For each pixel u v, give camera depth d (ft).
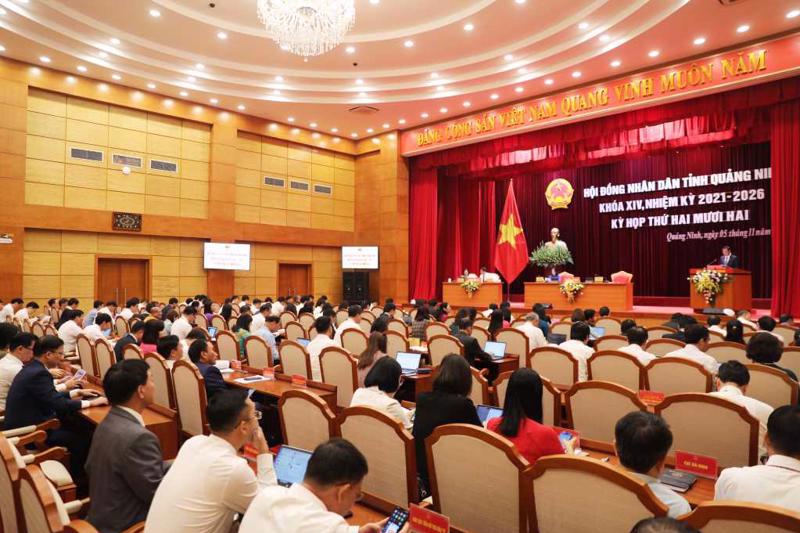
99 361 18.86
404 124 52.90
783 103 34.12
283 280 54.29
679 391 13.57
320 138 55.72
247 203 50.83
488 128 47.21
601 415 10.67
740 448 9.05
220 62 41.34
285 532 5.01
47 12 33.19
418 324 26.08
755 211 46.52
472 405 9.38
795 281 33.68
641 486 5.34
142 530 7.48
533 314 23.84
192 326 26.23
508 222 59.06
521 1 32.09
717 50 34.68
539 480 6.19
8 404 13.03
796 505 5.82
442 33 36.45
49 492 5.94
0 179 37.19
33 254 39.17
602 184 56.24
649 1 29.58
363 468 5.38
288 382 16.63
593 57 36.01
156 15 34.37
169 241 45.73
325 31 28.73
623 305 38.60
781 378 12.32
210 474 6.62
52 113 40.11
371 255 53.78
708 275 34.81
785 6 29.12
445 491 7.39
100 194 42.09
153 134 45.06
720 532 4.83
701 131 38.52
